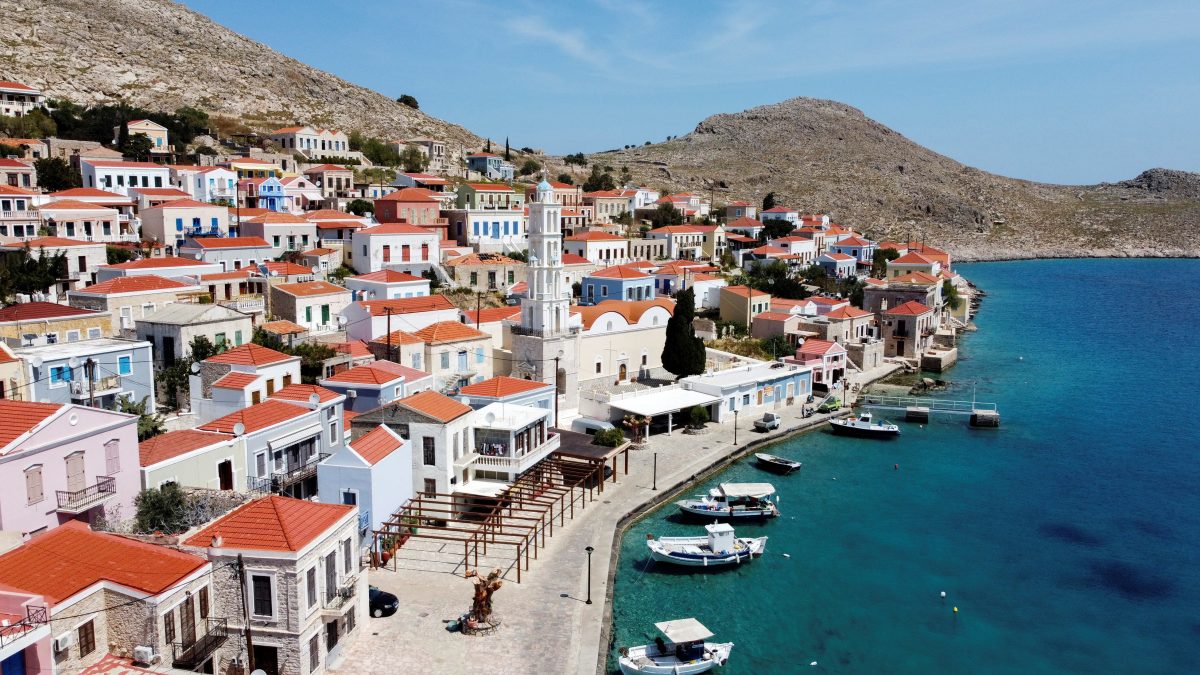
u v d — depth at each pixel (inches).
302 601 1557.6
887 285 6156.5
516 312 4173.2
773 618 2167.8
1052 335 6934.1
